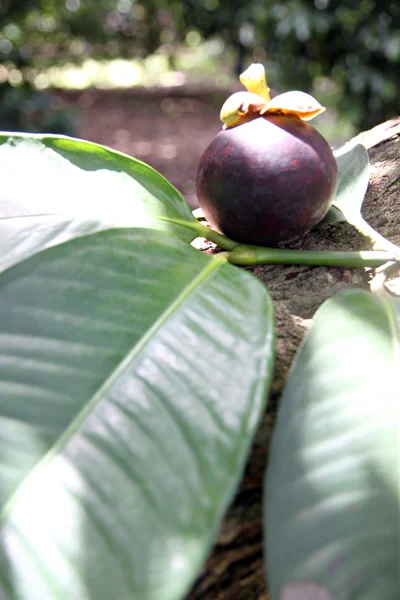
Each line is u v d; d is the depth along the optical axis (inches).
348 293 10.8
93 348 9.5
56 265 10.6
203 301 10.5
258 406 8.9
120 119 99.7
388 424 8.7
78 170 13.2
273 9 51.4
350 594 7.5
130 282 10.6
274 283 13.6
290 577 7.6
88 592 7.3
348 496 8.1
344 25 50.3
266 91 12.9
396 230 15.4
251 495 9.9
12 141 13.2
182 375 9.3
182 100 113.6
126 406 8.9
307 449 8.6
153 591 7.3
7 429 8.4
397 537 7.7
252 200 12.1
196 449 8.5
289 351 11.7
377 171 17.0
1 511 7.8
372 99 50.9
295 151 11.9
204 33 83.7
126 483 8.1
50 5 94.3
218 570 9.5
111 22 115.3
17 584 7.3
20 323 9.7
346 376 9.3
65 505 7.9
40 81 114.0
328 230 15.0
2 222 12.3
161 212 13.1
